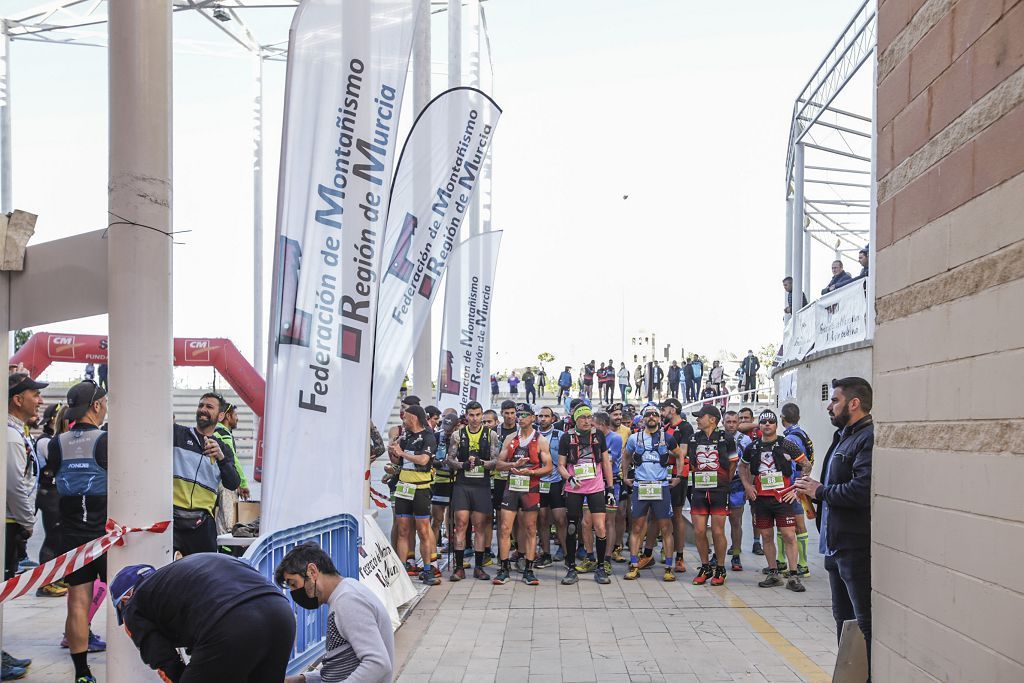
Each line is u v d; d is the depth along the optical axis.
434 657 6.30
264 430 5.64
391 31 6.26
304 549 3.67
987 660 2.66
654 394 38.00
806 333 16.70
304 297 5.79
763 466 8.88
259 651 3.13
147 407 4.25
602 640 6.78
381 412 8.80
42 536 11.96
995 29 2.69
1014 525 2.50
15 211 4.46
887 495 3.54
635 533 9.42
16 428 5.81
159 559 4.27
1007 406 2.55
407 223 9.55
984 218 2.74
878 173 3.74
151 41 4.25
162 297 4.31
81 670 5.33
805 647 6.54
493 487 10.20
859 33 13.68
